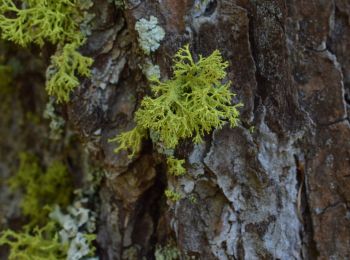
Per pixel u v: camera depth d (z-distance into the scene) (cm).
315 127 42
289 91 42
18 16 44
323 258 42
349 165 42
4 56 52
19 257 49
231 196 42
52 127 48
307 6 42
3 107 54
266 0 41
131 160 44
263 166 42
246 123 42
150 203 45
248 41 41
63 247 47
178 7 41
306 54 42
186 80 40
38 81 52
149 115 40
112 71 44
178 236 43
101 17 43
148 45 41
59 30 43
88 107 44
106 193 46
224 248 42
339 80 42
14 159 54
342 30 42
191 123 40
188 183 42
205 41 41
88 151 45
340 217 42
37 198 52
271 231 42
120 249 46
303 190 42
